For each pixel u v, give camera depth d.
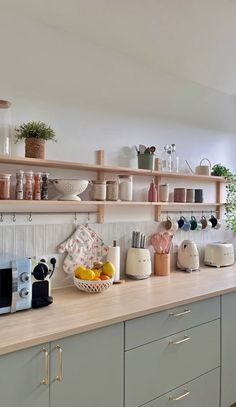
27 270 1.74
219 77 2.90
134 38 2.27
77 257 2.23
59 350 1.49
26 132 1.90
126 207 2.54
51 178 2.13
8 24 1.96
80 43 2.27
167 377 1.89
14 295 1.69
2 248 1.93
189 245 2.76
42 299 1.81
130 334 1.73
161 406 1.86
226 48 2.39
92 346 1.59
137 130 2.58
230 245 3.04
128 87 2.53
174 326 1.93
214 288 2.21
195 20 2.04
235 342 2.32
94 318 1.63
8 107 1.87
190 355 2.01
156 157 2.66
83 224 2.29
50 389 1.46
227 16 1.99
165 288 2.21
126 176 2.40
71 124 2.23
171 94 2.82
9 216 1.98
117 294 2.05
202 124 3.07
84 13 1.99
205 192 3.10
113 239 2.44
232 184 3.17
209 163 3.11
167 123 2.79
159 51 2.45
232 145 3.35
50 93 2.13
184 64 2.65
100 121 2.37
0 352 1.31
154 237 2.64
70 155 2.22
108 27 2.14
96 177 2.36
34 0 1.87
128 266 2.45
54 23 2.11
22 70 2.02
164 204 2.57
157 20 2.04
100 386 1.62
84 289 2.05
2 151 1.89
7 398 1.34
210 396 2.14
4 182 1.79
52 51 2.14
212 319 2.15
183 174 2.63
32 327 1.52
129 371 1.72
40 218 2.10
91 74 2.33
